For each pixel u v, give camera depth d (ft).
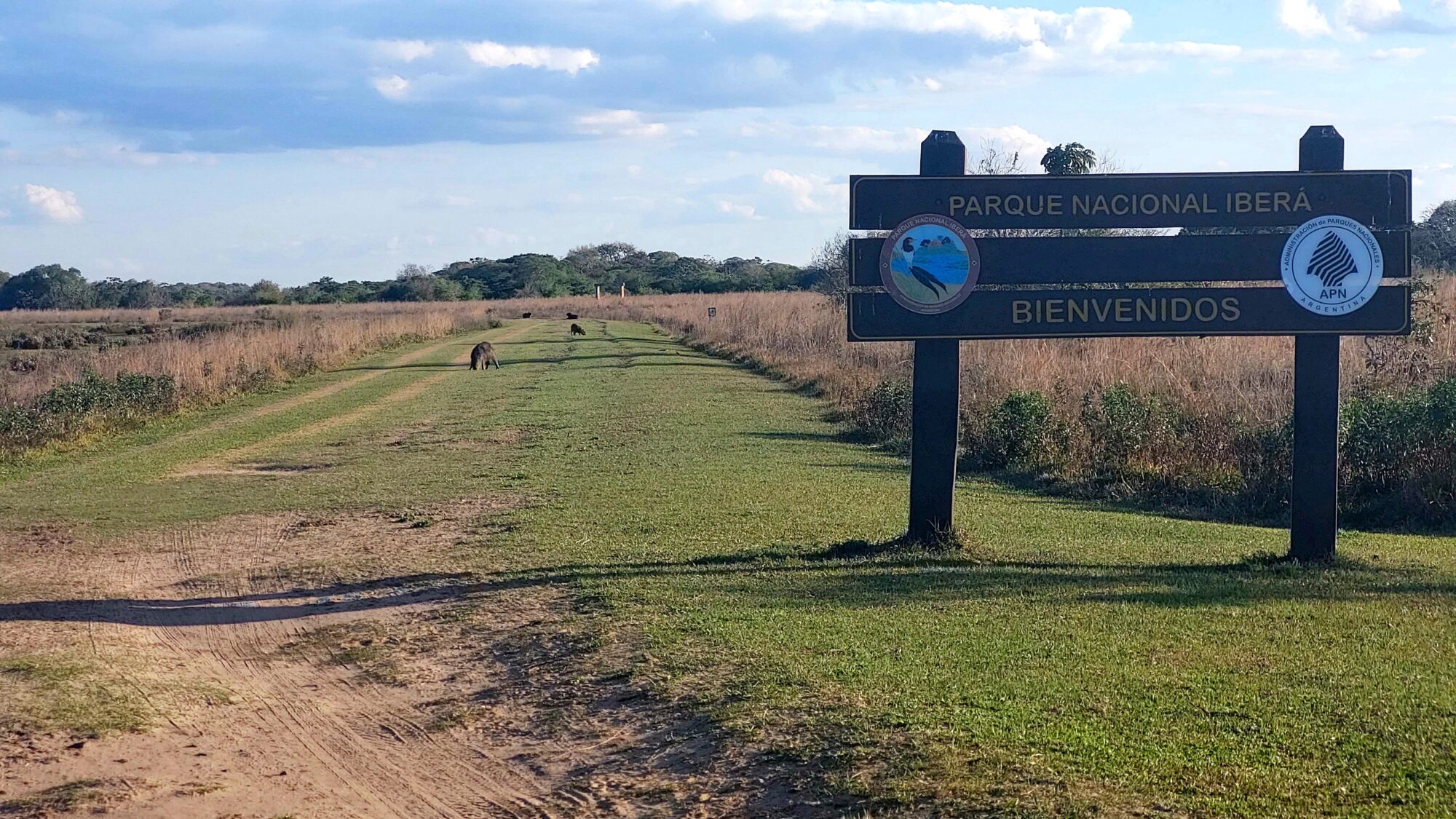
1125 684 20.07
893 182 32.04
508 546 35.53
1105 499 45.21
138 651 26.58
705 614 26.07
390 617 28.89
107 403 73.72
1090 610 25.38
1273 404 48.83
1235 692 19.42
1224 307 31.60
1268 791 15.43
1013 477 50.49
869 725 18.58
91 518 44.01
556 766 19.35
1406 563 30.99
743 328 140.05
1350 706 18.53
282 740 21.29
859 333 32.42
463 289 425.28
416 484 49.80
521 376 107.45
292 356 115.85
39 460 60.54
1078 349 69.41
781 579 29.45
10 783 18.74
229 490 50.37
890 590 27.94
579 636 25.36
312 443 65.98
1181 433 48.91
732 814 16.66
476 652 25.67
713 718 19.92
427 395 93.09
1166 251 31.81
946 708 19.10
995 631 23.81
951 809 15.55
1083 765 16.52
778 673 21.54
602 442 60.85
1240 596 26.66
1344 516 41.57
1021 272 32.04
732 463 52.03
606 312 271.08
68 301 375.86
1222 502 43.24
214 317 241.35
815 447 57.88
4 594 32.24
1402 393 48.93
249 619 29.60
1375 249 31.24
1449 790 15.25
